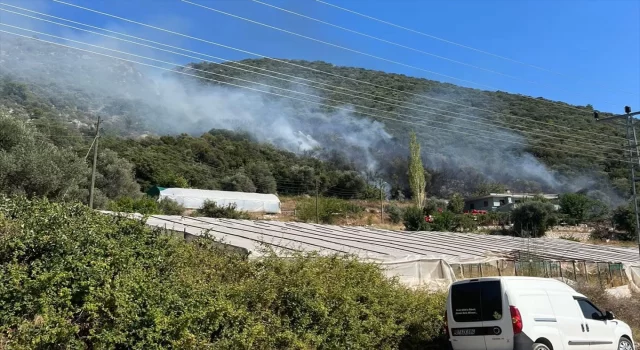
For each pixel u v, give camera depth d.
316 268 9.88
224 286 8.71
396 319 10.80
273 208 72.81
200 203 66.81
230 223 23.56
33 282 6.75
